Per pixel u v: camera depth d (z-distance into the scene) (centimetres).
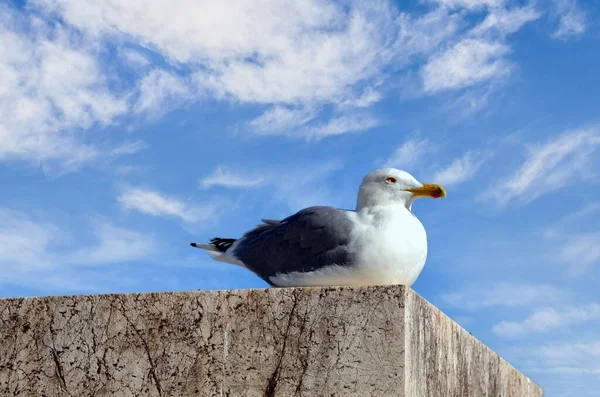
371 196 652
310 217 650
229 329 559
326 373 534
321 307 546
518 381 873
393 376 521
